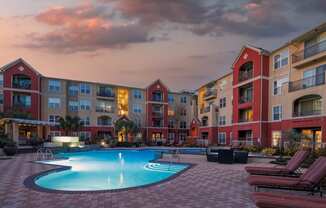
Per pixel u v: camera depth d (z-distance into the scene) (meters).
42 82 41.59
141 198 6.93
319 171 6.18
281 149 20.50
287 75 27.39
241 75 33.62
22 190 7.76
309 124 23.09
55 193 7.39
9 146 22.38
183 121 54.72
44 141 32.59
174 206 6.25
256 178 7.04
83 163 18.83
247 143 30.22
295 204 4.36
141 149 33.44
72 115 43.97
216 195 7.31
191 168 12.95
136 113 49.78
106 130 46.88
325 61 23.39
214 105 41.31
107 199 6.80
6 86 38.12
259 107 29.58
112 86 47.97
